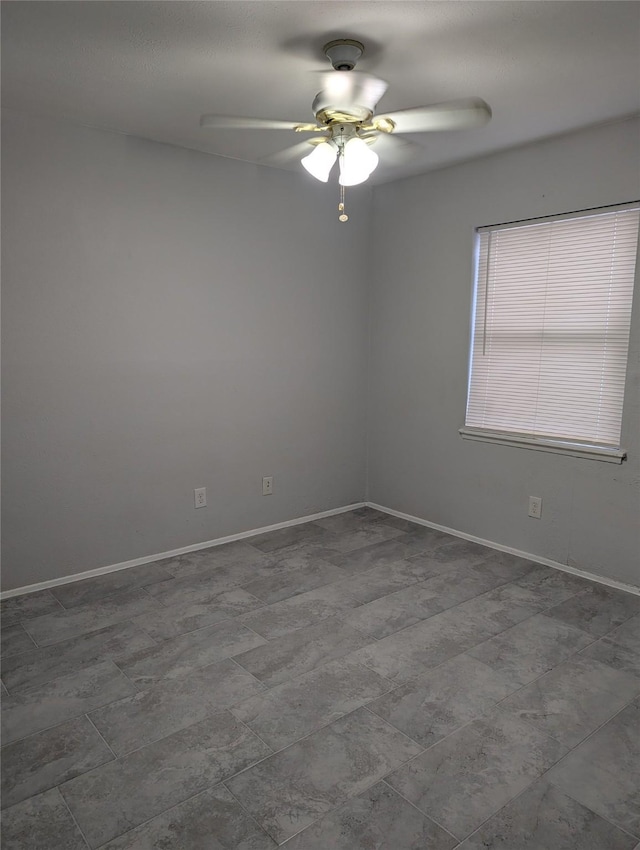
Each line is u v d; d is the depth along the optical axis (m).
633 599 2.97
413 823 1.62
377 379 4.36
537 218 3.28
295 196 3.81
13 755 1.87
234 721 2.04
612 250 3.01
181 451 3.49
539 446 3.37
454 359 3.80
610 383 3.08
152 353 3.30
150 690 2.21
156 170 3.19
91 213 2.99
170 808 1.67
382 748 1.91
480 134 3.06
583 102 2.63
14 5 1.81
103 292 3.08
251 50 2.12
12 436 2.88
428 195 3.83
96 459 3.17
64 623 2.71
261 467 3.90
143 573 3.28
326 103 2.13
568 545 3.31
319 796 1.71
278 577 3.23
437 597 2.99
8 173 2.73
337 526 4.10
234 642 2.55
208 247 3.44
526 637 2.60
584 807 1.68
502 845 1.55
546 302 3.31
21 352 2.86
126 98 2.57
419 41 2.06
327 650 2.49
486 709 2.11
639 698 2.17
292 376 3.96
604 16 1.89
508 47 2.10
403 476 4.25
